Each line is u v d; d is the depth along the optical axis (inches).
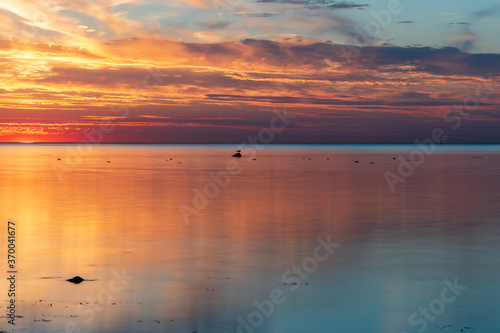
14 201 2242.9
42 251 1247.5
